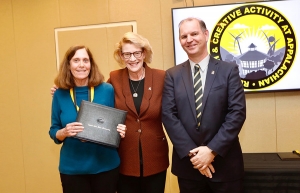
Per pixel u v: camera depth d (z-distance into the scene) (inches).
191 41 72.8
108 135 71.7
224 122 71.6
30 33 124.1
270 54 109.3
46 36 123.3
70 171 73.4
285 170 81.8
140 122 78.8
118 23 118.8
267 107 113.7
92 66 78.0
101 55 120.0
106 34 119.4
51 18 122.5
